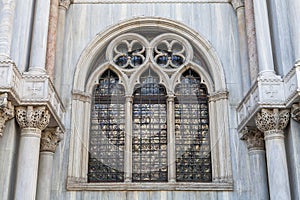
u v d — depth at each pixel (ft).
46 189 36.27
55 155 38.70
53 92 35.12
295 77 30.63
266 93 32.89
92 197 37.55
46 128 36.55
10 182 30.48
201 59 43.91
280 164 32.12
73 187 37.63
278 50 35.35
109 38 43.45
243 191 37.83
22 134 32.04
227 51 42.70
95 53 42.86
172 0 44.65
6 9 32.68
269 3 37.91
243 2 43.11
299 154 31.65
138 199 37.60
